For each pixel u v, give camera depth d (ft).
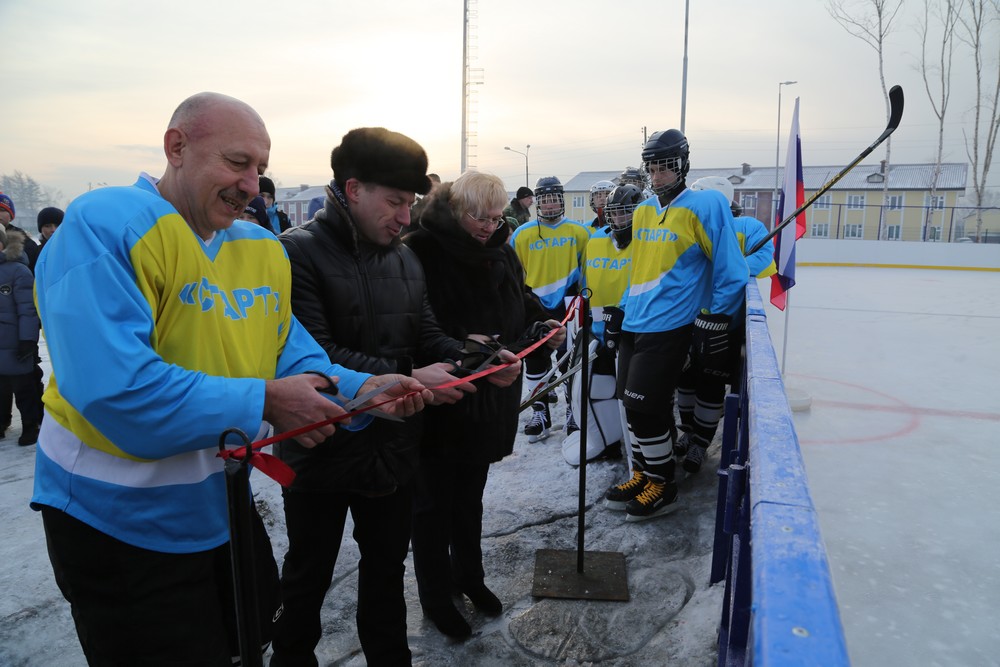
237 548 3.67
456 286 7.83
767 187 156.56
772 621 2.10
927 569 7.68
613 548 9.94
